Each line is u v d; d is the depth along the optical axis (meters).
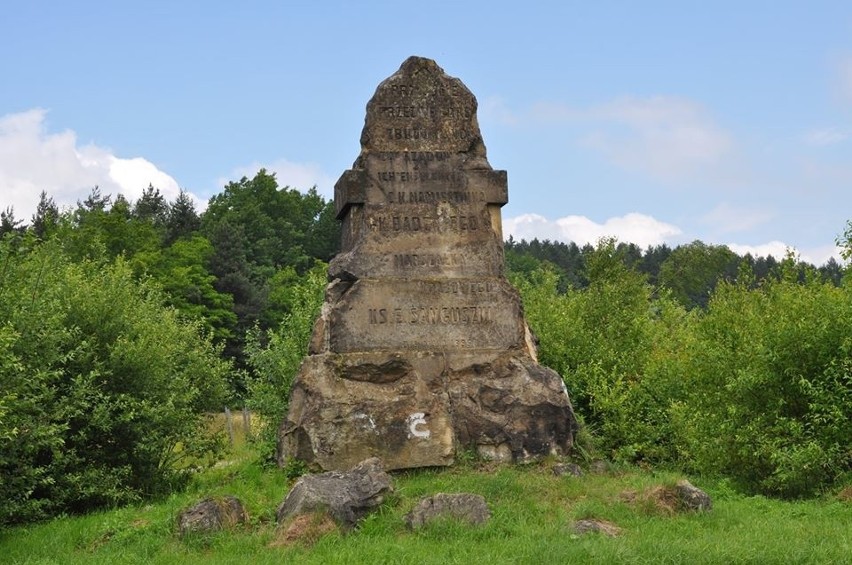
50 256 14.96
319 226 71.94
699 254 54.91
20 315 12.91
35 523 12.41
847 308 11.98
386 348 12.35
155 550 9.21
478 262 12.89
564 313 18.52
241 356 50.69
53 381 13.85
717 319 14.60
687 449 14.62
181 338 17.70
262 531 9.30
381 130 13.07
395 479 11.38
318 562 8.05
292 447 11.97
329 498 9.33
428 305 12.57
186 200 71.12
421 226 12.84
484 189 13.13
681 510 9.68
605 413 16.02
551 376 12.61
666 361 16.53
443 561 7.82
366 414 11.82
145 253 48.31
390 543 8.61
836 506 10.30
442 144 13.17
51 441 12.31
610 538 8.38
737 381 12.52
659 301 24.58
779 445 12.02
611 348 17.86
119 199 67.38
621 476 11.98
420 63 13.41
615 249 23.39
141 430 14.23
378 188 12.83
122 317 14.96
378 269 12.58
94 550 9.83
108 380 14.44
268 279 58.38
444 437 11.90
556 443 12.30
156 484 14.77
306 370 12.17
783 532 8.75
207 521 9.52
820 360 12.08
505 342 12.68
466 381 12.34
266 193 69.38
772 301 15.17
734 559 7.66
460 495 9.44
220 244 56.22
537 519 9.45
